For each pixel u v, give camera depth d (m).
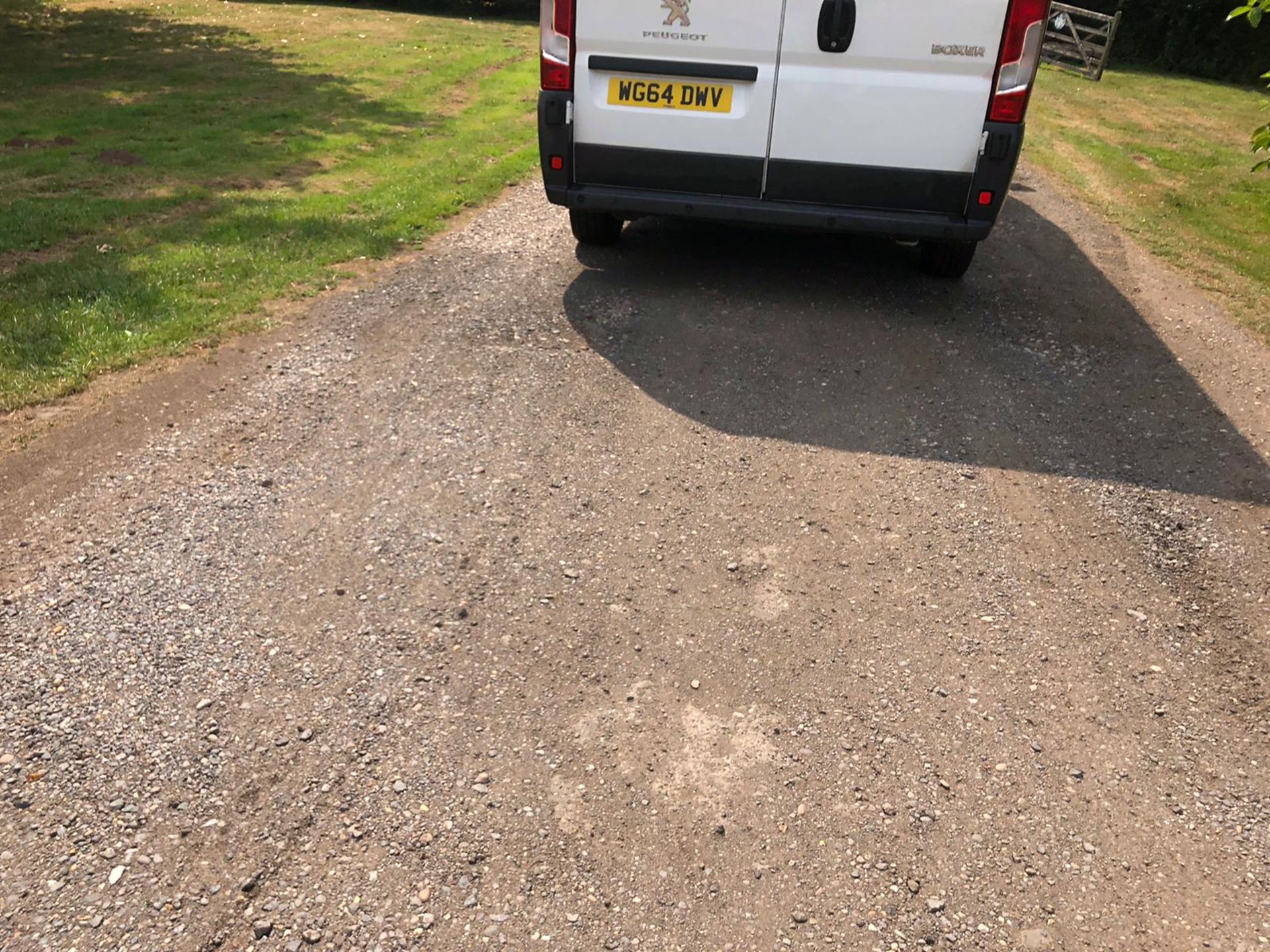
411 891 2.47
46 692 2.98
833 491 4.32
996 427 4.98
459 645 3.29
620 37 5.72
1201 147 13.69
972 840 2.70
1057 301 6.82
